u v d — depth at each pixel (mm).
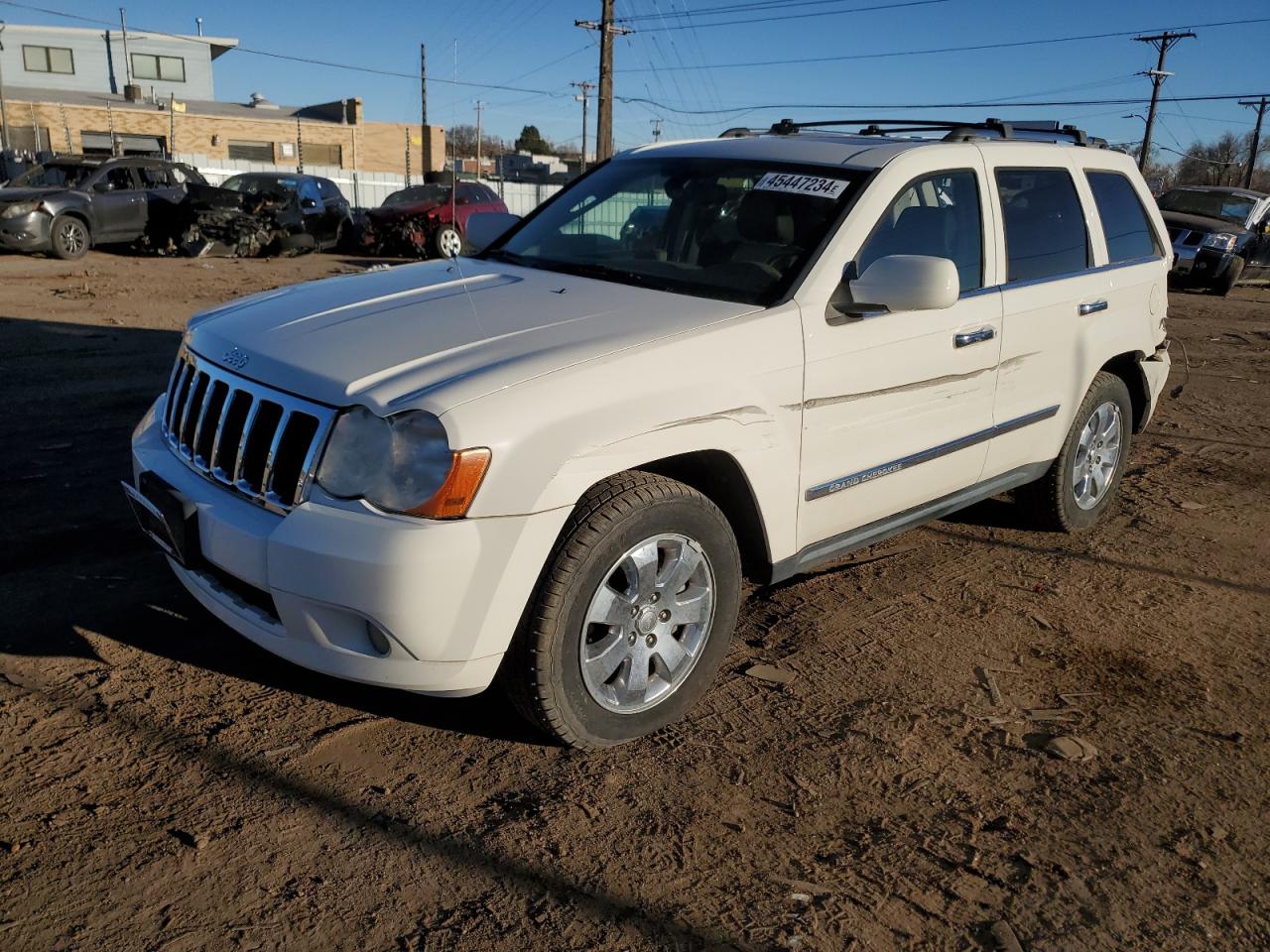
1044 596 4434
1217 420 8031
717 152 4223
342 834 2648
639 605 3014
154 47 47562
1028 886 2600
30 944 2229
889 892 2547
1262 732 3396
